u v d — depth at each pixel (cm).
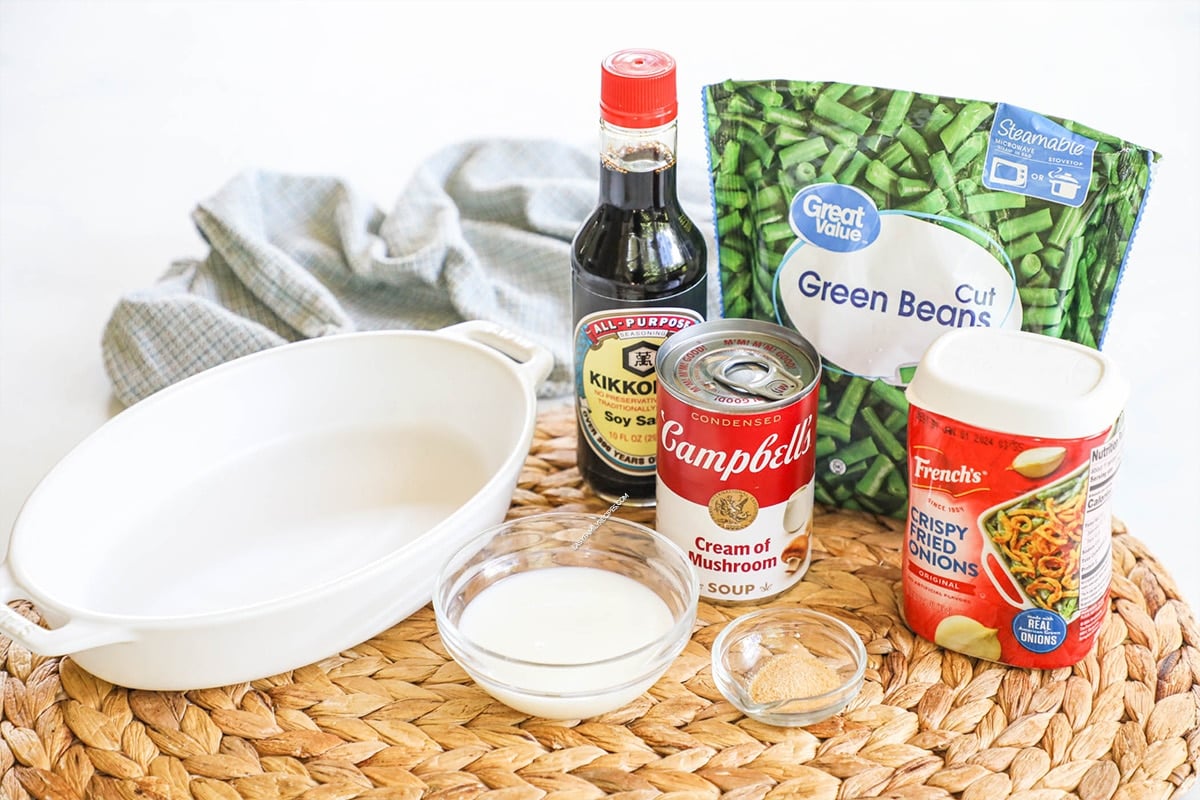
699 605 101
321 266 160
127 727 92
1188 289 166
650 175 96
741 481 93
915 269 99
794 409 92
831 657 94
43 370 155
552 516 96
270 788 87
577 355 104
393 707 93
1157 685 94
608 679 86
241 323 144
